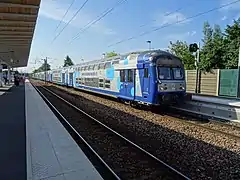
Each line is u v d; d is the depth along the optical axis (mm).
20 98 23094
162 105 14586
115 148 8305
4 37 20719
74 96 27359
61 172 5680
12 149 7301
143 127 11281
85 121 12906
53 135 8977
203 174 6105
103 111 16156
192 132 10234
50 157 6645
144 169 6457
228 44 27969
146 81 14836
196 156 7371
